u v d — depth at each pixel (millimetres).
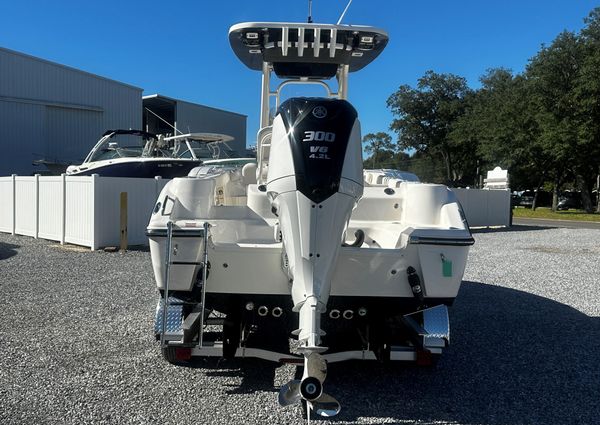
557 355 4828
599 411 3639
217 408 3570
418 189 4172
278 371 4289
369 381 4133
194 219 3961
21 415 3398
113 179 11406
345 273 3670
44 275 8328
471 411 3613
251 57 5855
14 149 25844
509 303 6938
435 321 3760
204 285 3465
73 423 3301
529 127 37156
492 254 12008
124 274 8445
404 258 3645
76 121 28234
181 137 15914
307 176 3309
